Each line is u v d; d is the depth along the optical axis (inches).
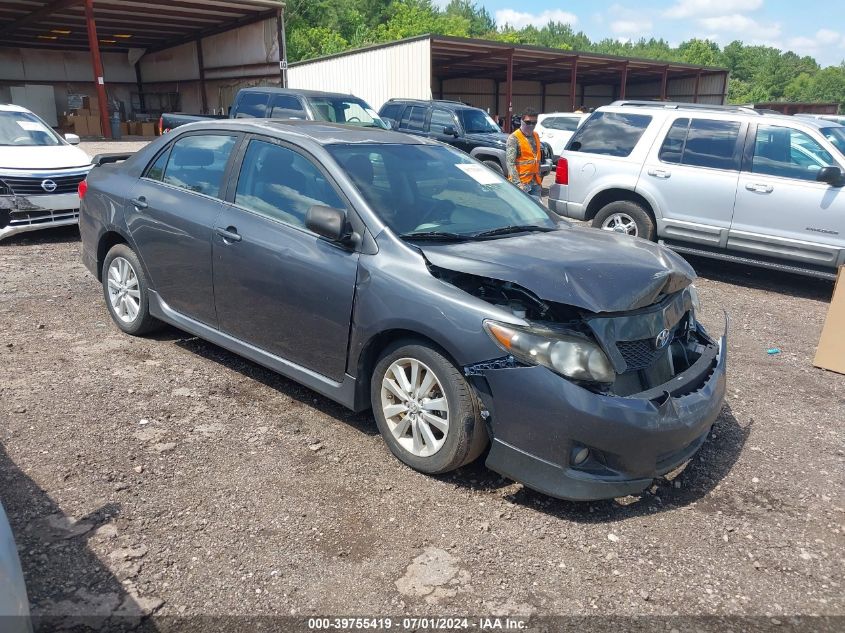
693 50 5349.4
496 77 1679.4
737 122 308.8
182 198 181.9
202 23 1071.0
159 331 211.0
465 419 128.7
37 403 161.5
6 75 1237.1
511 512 128.2
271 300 158.1
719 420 173.6
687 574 113.5
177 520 120.0
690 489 140.1
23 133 366.0
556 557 116.1
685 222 319.0
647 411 121.0
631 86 1871.3
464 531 121.7
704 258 380.2
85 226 215.8
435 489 134.3
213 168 179.3
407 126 651.5
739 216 304.2
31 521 116.9
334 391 150.3
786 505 135.4
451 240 146.0
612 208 339.0
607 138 346.0
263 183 166.2
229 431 153.0
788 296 304.2
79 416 156.2
